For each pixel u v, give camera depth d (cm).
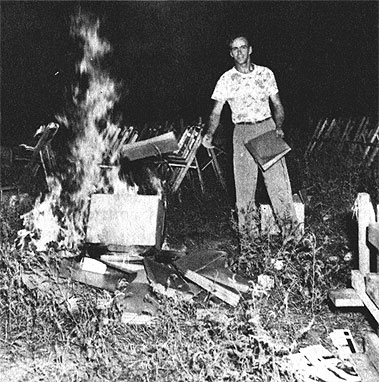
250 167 623
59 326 412
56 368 391
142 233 544
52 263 517
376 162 976
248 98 608
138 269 524
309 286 516
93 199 557
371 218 430
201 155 1073
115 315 437
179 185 920
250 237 594
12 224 689
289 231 572
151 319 447
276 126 623
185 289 473
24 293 466
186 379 364
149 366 377
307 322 457
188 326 436
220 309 461
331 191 823
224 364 366
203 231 752
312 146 1124
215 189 929
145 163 909
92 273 510
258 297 470
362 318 468
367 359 386
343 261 571
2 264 523
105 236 545
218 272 492
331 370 379
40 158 992
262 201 867
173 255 557
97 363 387
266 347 393
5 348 425
